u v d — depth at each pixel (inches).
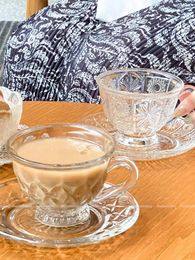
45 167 34.0
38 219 36.3
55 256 33.5
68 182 34.4
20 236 34.4
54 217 36.0
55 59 87.0
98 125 50.4
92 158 35.8
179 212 38.1
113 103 47.2
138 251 34.1
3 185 40.0
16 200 38.3
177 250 34.2
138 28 81.0
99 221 36.2
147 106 46.7
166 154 45.6
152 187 41.3
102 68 78.8
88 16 90.4
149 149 47.0
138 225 36.5
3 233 34.6
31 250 34.0
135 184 40.8
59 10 92.7
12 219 36.3
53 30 88.8
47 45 87.9
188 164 44.9
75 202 35.3
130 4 89.7
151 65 77.5
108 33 82.4
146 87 51.6
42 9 96.6
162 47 78.0
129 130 47.9
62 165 33.9
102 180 36.0
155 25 80.9
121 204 37.9
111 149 35.9
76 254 33.7
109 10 89.4
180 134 49.7
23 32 91.7
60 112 52.5
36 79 88.4
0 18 156.4
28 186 35.2
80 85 80.7
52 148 36.7
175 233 35.8
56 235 34.9
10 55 91.8
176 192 40.8
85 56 81.3
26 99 89.4
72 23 89.1
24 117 50.8
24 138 37.1
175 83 50.3
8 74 92.4
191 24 79.9
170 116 48.9
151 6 86.6
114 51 79.1
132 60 77.9
